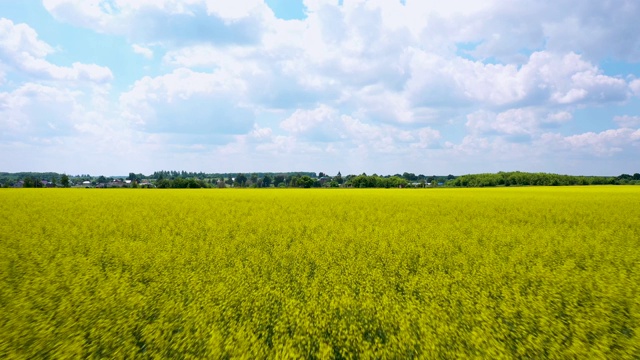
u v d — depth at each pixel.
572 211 17.05
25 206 18.50
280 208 18.50
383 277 6.47
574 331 4.36
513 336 4.20
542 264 7.47
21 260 7.72
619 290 5.52
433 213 16.52
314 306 4.85
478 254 8.38
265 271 6.86
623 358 3.82
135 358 3.91
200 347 3.91
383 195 31.36
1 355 3.91
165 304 5.00
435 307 4.85
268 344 4.13
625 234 11.10
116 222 13.05
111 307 5.01
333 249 8.58
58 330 4.30
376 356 3.83
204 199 24.77
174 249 8.65
